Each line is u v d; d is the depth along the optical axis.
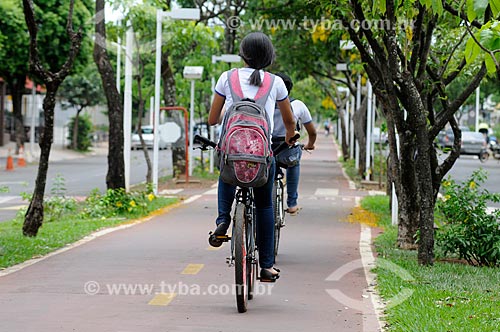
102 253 23.56
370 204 39.69
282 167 21.27
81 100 112.94
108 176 38.00
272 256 16.55
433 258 22.08
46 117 26.23
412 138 25.17
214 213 35.50
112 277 19.61
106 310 16.09
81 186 54.53
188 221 32.38
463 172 73.31
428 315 15.48
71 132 116.88
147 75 64.25
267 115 15.65
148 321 15.26
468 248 22.73
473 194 23.50
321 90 99.06
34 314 15.69
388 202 40.00
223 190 15.93
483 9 11.12
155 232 28.70
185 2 59.34
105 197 34.72
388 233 29.19
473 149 100.06
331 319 15.64
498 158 103.56
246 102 15.41
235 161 15.00
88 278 19.45
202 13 57.88
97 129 147.12
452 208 23.27
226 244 25.38
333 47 61.28
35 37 25.00
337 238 27.80
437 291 18.11
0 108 113.69
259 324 15.16
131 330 14.57
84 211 34.41
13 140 122.25
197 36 51.00
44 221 32.22
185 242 25.97
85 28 80.62
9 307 16.27
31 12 24.55
